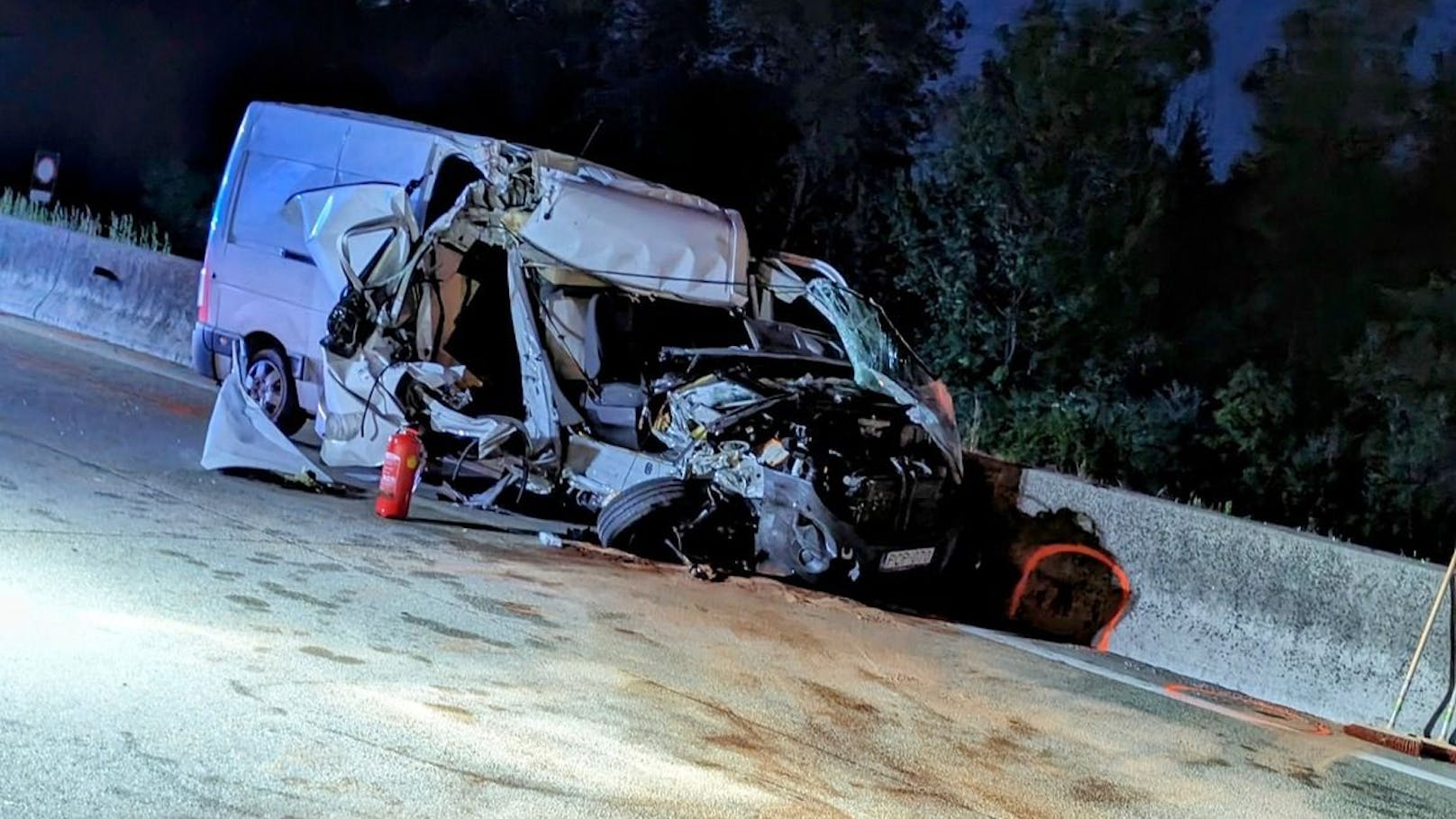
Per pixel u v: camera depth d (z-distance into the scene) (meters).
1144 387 14.46
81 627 5.66
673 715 6.00
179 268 15.59
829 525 9.01
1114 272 14.41
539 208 10.45
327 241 11.05
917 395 10.02
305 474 10.19
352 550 8.16
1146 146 15.09
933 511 9.73
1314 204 14.73
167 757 4.49
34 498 7.97
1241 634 9.23
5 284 17.17
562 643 6.86
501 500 11.10
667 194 11.21
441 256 10.92
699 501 9.44
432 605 7.17
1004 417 13.84
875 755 6.01
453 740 5.12
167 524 7.93
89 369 13.62
